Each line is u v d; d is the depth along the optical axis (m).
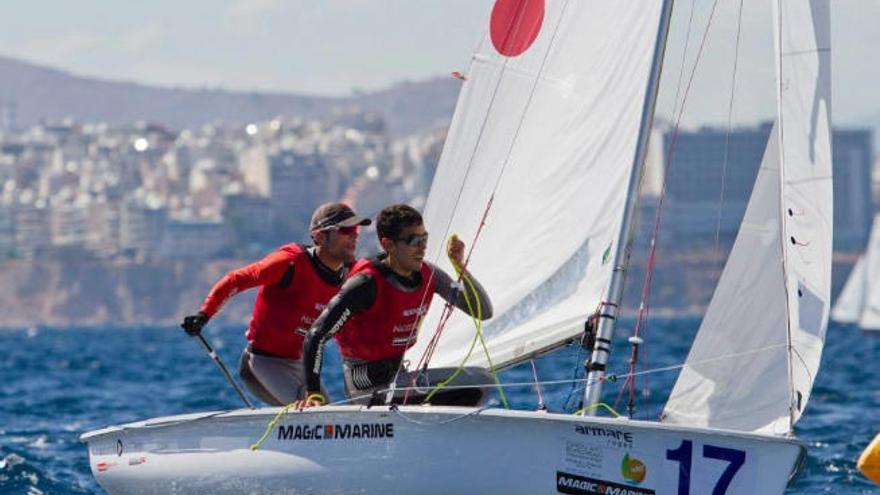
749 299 29.86
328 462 28.23
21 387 97.75
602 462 27.59
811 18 29.69
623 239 30.64
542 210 32.03
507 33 32.53
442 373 29.89
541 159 32.19
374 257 29.48
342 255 30.36
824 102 29.55
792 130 29.80
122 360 154.00
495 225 32.47
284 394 31.02
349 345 29.47
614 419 27.44
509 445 27.61
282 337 30.83
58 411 73.50
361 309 28.78
